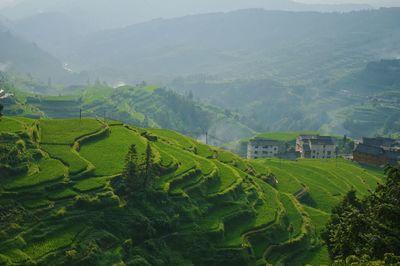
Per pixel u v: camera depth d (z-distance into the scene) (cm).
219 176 12781
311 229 12225
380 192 6912
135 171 10394
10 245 8088
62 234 8756
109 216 9550
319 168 19062
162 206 10412
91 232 9050
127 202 10031
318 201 15188
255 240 10950
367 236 5981
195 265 9706
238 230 10988
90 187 9931
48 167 10381
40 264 7900
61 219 9044
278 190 15075
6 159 10000
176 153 13312
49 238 8588
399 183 6606
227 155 15912
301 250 11281
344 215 7681
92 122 14025
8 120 12206
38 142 11619
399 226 6119
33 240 8425
